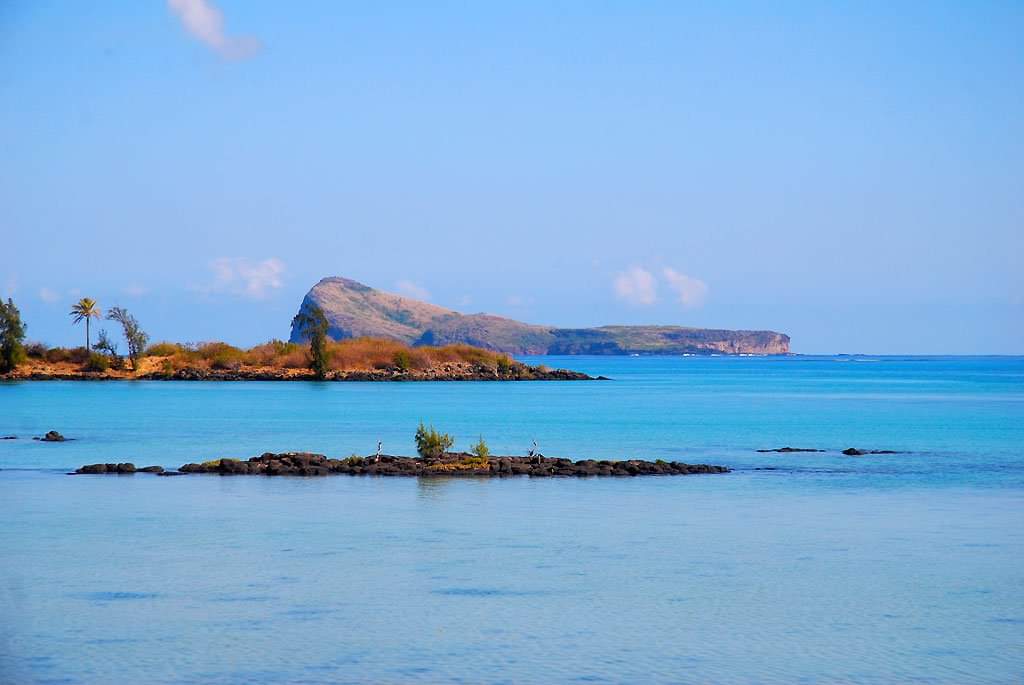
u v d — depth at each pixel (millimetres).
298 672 24609
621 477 57656
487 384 196375
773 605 30312
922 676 24578
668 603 30484
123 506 47000
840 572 34375
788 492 52438
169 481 55344
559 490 52406
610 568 34750
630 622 28562
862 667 25141
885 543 39250
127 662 25203
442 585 32375
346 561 35656
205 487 53156
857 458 69250
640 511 46188
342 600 30625
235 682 23938
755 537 40219
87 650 26078
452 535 40281
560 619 28812
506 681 24094
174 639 26891
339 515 44688
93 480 55750
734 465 65062
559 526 42281
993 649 26469
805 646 26625
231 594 31203
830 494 51906
